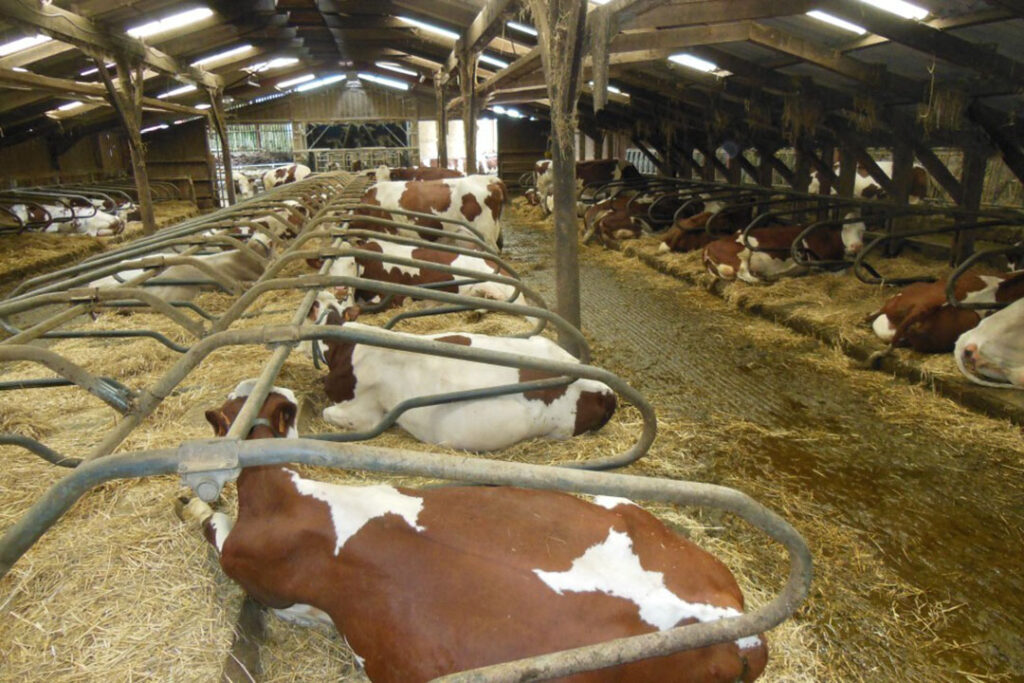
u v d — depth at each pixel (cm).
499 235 791
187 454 114
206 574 204
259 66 1614
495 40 938
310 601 157
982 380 360
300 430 303
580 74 403
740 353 457
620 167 1314
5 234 963
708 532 250
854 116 659
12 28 675
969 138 562
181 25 968
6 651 176
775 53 630
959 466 299
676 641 119
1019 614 210
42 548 217
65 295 263
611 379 250
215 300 582
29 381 302
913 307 407
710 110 917
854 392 385
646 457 303
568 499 167
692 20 468
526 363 240
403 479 270
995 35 439
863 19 443
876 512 265
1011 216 517
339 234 373
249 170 2261
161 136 1716
